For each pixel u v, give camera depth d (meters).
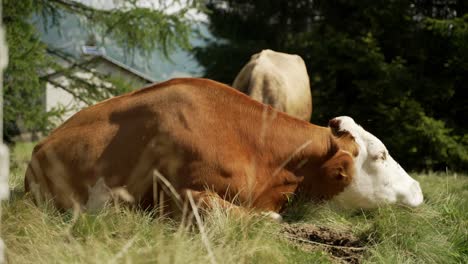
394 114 12.42
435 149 12.08
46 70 10.62
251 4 17.73
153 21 10.54
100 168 3.80
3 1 9.45
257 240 2.94
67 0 10.80
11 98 9.86
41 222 3.13
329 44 14.09
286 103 6.89
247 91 6.87
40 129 10.37
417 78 13.46
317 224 4.07
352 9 15.77
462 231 3.94
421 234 3.65
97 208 3.74
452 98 13.61
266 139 4.05
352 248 3.49
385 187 4.32
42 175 3.98
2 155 2.66
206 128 3.85
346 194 4.29
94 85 11.02
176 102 3.90
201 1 10.95
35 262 2.63
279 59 8.18
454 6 14.55
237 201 3.82
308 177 4.21
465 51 12.58
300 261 3.09
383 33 14.14
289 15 17.58
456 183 6.36
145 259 2.55
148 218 3.50
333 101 14.45
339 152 4.24
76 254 2.68
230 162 3.81
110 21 10.61
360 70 13.38
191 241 3.04
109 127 3.92
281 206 4.18
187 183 3.72
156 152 3.76
